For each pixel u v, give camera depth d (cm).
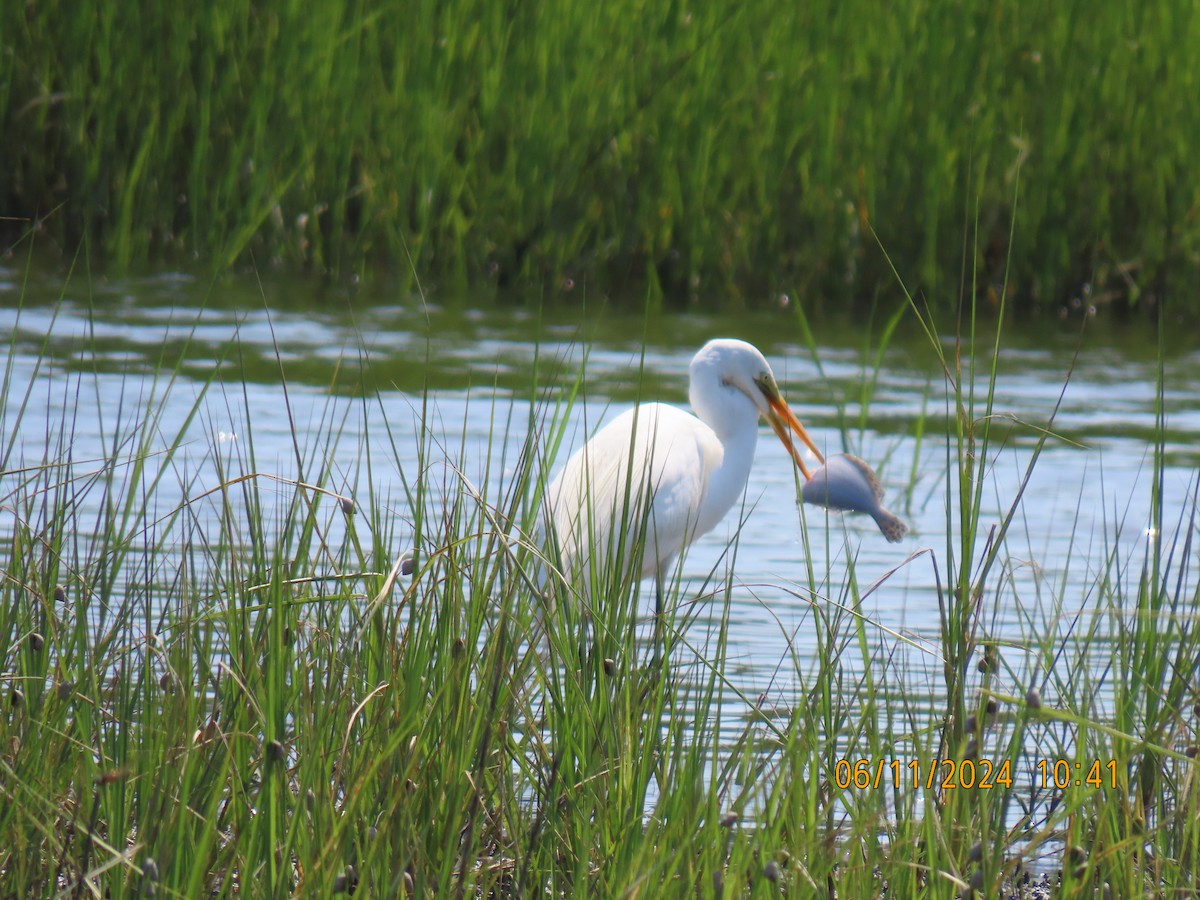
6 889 540
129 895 503
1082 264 2277
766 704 800
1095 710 692
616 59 2256
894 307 2238
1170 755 521
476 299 2138
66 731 570
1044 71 2247
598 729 582
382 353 1712
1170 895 555
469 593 663
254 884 510
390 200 2248
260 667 571
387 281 2233
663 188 2247
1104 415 1555
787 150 2236
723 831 537
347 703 567
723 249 2261
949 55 2245
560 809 583
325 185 2286
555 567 611
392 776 543
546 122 2239
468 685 557
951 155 2217
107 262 2233
